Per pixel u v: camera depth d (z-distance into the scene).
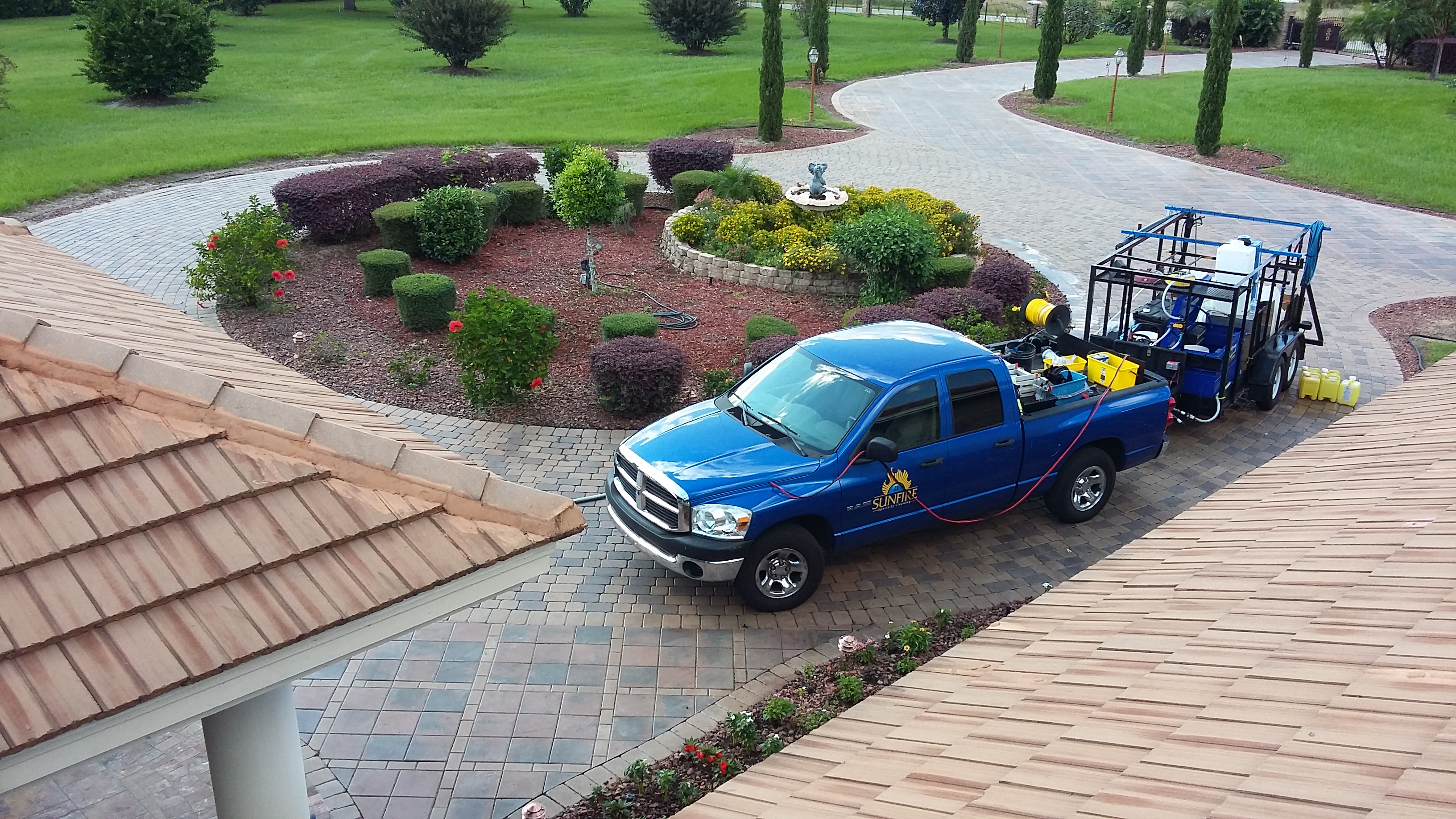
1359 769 2.94
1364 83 39.88
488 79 37.41
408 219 15.72
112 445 3.14
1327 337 14.56
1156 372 10.77
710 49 48.41
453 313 13.41
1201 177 25.78
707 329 13.57
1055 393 9.18
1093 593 5.17
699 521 7.49
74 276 4.92
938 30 61.88
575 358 12.64
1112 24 63.62
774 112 28.05
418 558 3.33
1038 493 9.10
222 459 3.26
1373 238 20.53
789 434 8.12
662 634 7.69
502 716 6.77
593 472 10.03
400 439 3.84
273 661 3.04
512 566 3.59
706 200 17.78
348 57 41.97
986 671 4.62
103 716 2.64
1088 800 3.18
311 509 3.28
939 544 9.16
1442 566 4.22
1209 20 58.72
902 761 3.93
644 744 6.55
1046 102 37.22
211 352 4.20
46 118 27.17
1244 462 10.84
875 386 8.14
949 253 16.17
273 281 14.41
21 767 2.64
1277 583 4.56
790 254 15.01
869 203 17.23
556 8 63.94
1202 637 4.24
